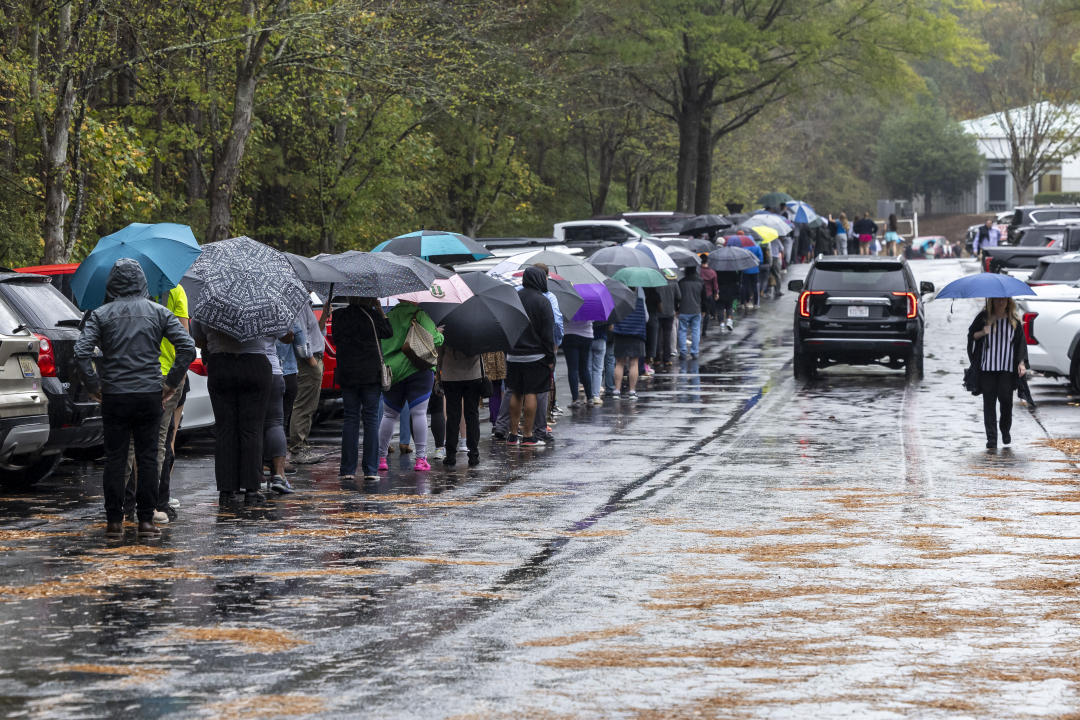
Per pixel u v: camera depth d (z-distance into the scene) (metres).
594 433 24.20
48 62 32.19
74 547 13.89
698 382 33.28
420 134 54.75
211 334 16.52
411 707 8.44
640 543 14.12
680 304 38.12
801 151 141.75
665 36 64.50
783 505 16.56
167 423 15.57
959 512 16.02
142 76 42.88
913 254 116.38
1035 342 29.78
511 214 68.62
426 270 19.08
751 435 23.88
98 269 15.84
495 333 19.62
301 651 9.83
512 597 11.62
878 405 28.58
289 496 17.41
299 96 44.62
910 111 145.88
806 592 11.82
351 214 52.03
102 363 14.52
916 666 9.46
